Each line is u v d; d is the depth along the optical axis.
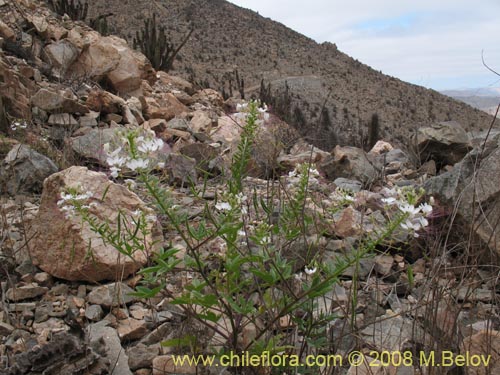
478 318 3.38
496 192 3.94
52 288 3.71
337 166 6.75
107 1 43.84
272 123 5.43
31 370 2.85
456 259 3.80
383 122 19.25
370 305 3.39
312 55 47.19
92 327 3.28
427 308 3.02
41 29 9.93
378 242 2.57
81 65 9.63
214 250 3.64
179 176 5.66
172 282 3.53
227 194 2.77
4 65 7.26
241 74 37.97
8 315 3.42
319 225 3.79
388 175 6.86
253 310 2.76
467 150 6.61
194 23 49.03
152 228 3.84
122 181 4.76
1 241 4.05
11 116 6.80
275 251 2.87
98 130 6.60
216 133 9.02
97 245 3.61
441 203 4.19
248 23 53.66
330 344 2.89
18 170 5.16
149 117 9.49
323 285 2.54
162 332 3.21
